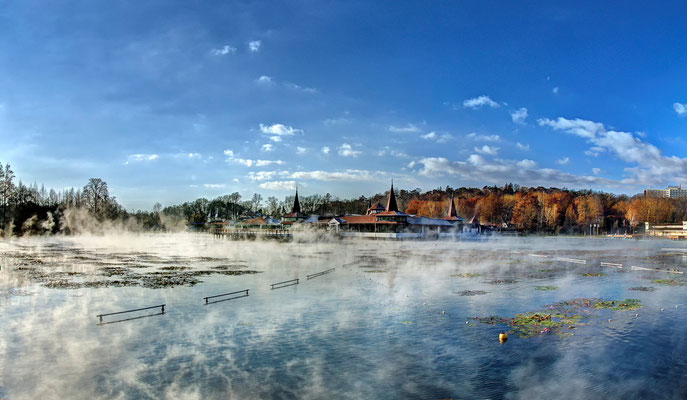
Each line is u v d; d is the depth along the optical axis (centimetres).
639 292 4300
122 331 2845
